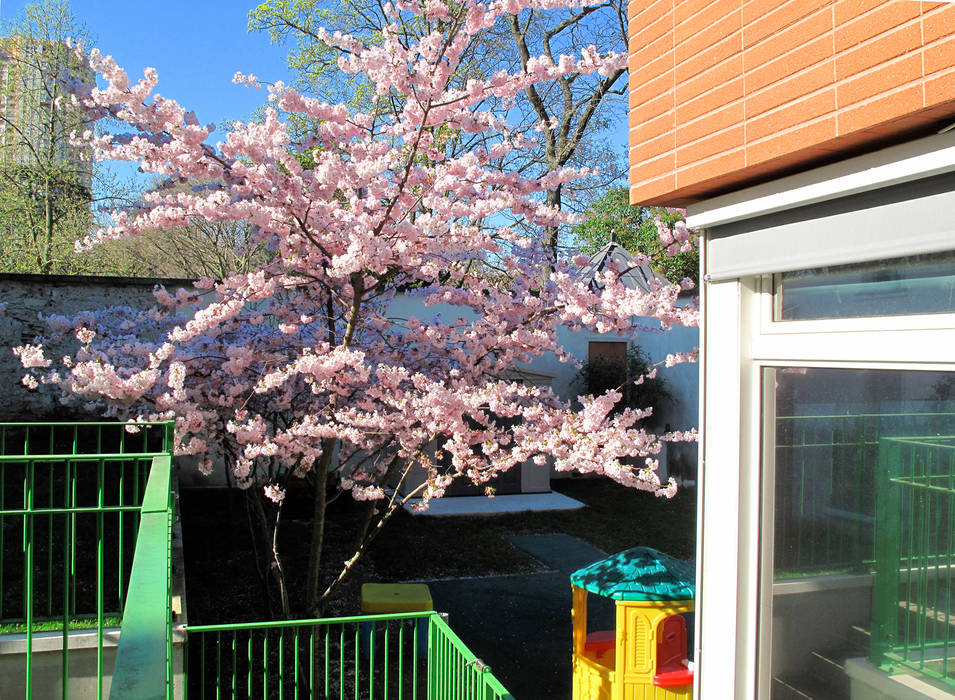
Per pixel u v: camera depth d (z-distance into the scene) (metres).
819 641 2.73
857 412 2.59
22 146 16.69
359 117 5.84
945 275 2.28
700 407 3.28
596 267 7.15
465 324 6.93
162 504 2.24
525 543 11.13
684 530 11.86
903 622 2.46
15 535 6.58
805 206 2.78
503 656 7.19
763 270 2.95
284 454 5.79
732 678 2.99
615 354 15.97
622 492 14.48
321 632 7.41
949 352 2.26
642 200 3.47
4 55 16.17
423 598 7.05
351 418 5.72
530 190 6.14
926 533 2.37
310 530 10.88
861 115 2.32
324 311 6.70
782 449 2.92
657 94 3.38
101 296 9.94
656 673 4.99
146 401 5.71
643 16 3.51
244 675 6.47
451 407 5.59
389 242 5.54
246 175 5.12
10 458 3.53
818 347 2.75
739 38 2.86
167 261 18.81
